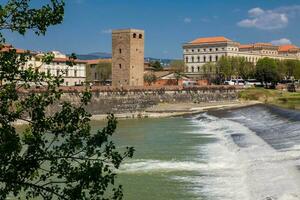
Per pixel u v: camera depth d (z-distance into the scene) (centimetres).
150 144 7375
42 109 1577
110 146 1631
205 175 4900
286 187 3903
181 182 4606
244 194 4019
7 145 1408
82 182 1516
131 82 17950
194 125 10800
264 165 4975
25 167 1470
